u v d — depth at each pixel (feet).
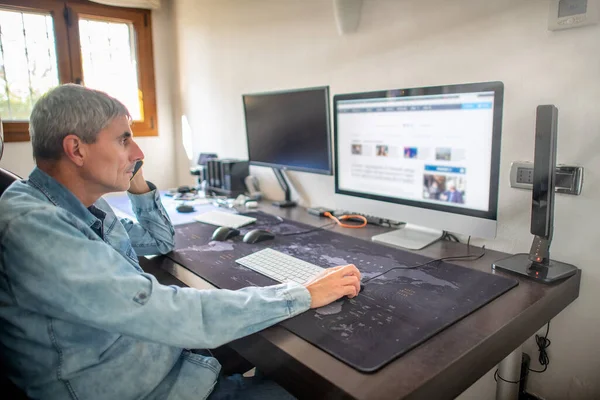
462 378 2.35
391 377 2.13
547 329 4.19
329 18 5.81
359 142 4.71
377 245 4.34
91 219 2.85
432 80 4.73
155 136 9.83
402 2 4.88
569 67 3.69
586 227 3.76
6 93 8.20
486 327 2.64
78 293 2.26
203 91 8.81
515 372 4.16
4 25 7.99
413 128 4.14
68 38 8.48
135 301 2.36
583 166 3.71
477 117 3.62
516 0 3.95
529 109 3.99
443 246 4.37
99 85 9.05
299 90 5.39
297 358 2.31
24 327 2.35
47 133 2.56
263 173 7.33
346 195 5.01
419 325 2.64
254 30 7.16
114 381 2.55
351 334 2.54
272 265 3.69
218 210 6.14
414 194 4.28
